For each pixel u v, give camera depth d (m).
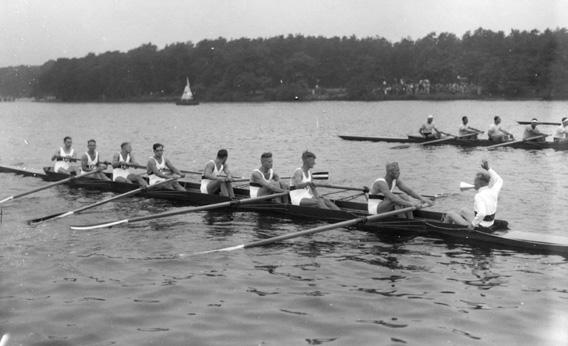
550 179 21.86
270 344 8.23
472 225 13.29
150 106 151.75
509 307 9.38
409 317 9.09
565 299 9.69
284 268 11.53
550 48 95.06
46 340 8.41
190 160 32.91
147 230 14.66
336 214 15.27
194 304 9.68
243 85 161.50
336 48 158.62
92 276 11.07
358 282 10.68
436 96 137.75
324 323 8.90
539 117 68.19
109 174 22.52
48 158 34.62
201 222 15.58
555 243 12.34
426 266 11.56
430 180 22.50
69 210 17.33
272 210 16.53
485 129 54.94
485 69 114.81
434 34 142.25
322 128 59.66
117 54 178.50
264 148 38.50
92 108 145.75
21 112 123.38
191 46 179.75
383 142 38.41
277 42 167.25
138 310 9.44
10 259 12.14
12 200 19.12
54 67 180.12
